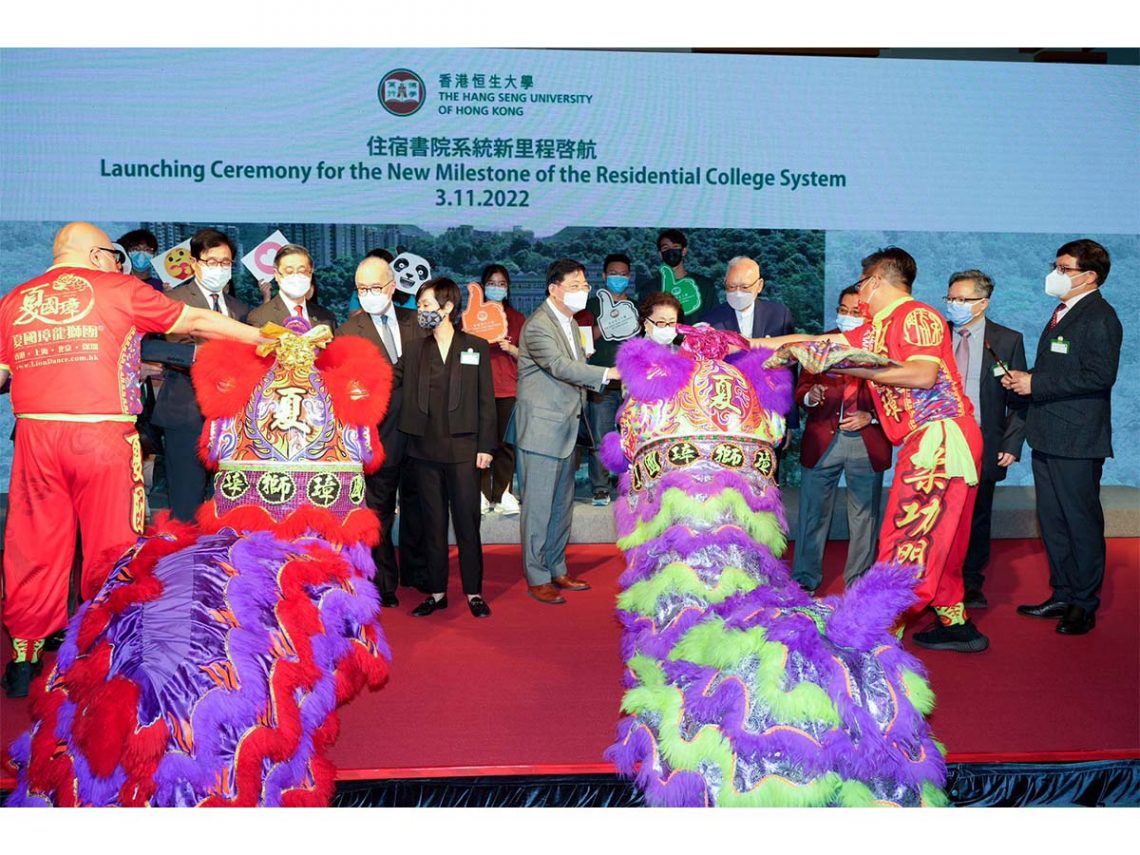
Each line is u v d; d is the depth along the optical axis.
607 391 6.84
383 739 3.59
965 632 4.63
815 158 7.62
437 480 5.09
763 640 2.22
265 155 7.16
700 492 3.08
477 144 7.36
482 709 3.88
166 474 4.83
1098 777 3.43
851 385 4.93
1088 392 4.88
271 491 3.08
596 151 7.45
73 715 2.22
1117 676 4.29
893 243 7.75
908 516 4.15
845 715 2.11
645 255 7.54
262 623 2.36
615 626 4.97
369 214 7.29
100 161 6.99
